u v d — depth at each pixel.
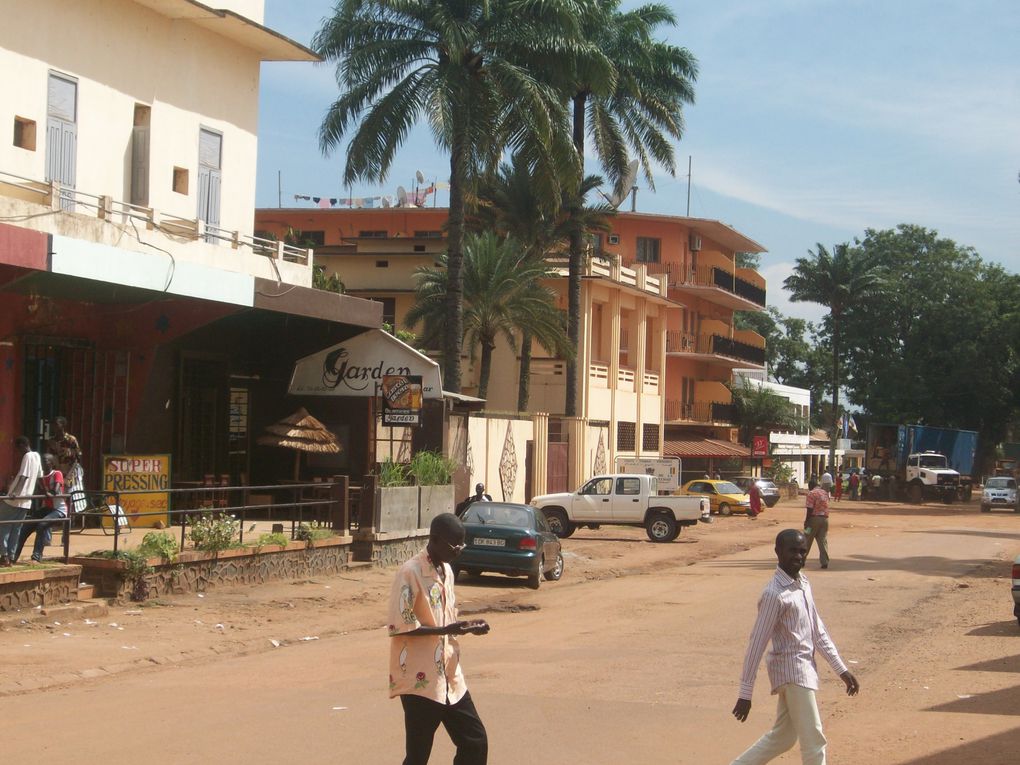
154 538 15.97
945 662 12.73
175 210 23.70
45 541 14.90
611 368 50.78
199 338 23.86
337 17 32.12
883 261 89.44
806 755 6.66
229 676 11.03
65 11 20.94
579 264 44.88
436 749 8.20
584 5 32.75
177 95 23.84
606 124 44.94
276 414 27.00
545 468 41.31
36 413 20.22
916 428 69.94
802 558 6.96
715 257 68.50
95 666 11.25
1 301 18.98
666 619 16.14
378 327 25.88
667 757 8.03
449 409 30.17
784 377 107.94
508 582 21.22
